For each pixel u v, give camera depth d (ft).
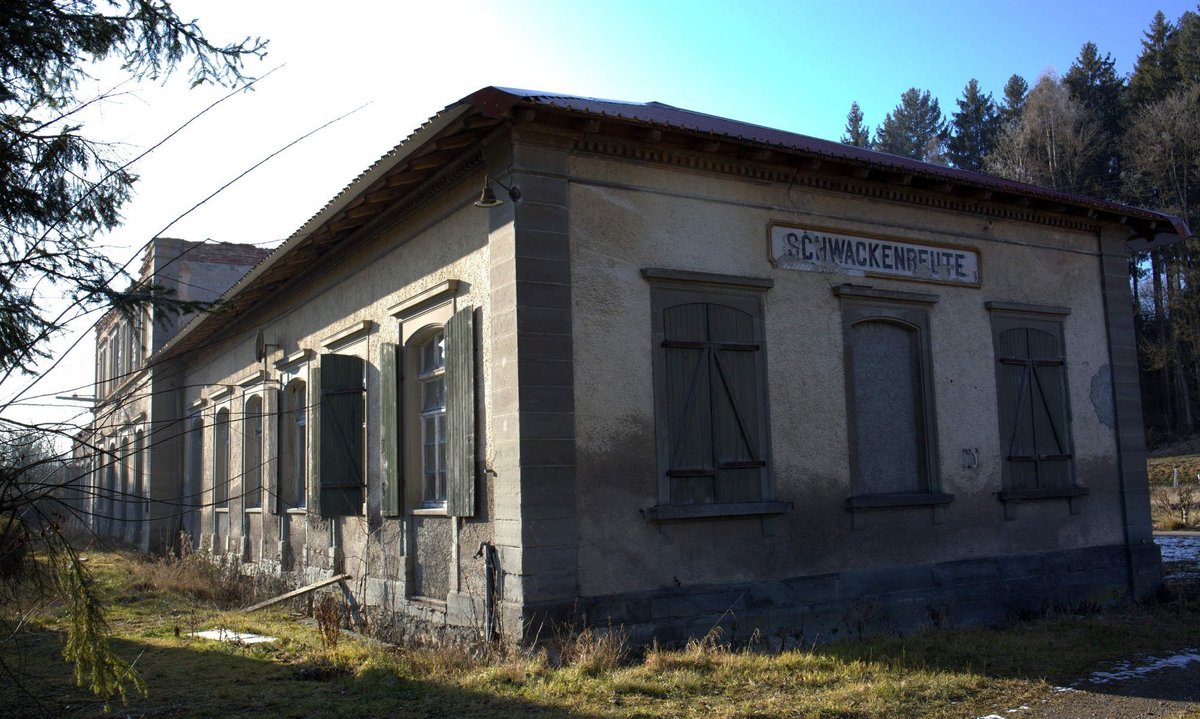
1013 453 38.50
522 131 28.30
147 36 19.89
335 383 39.86
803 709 21.71
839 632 32.27
